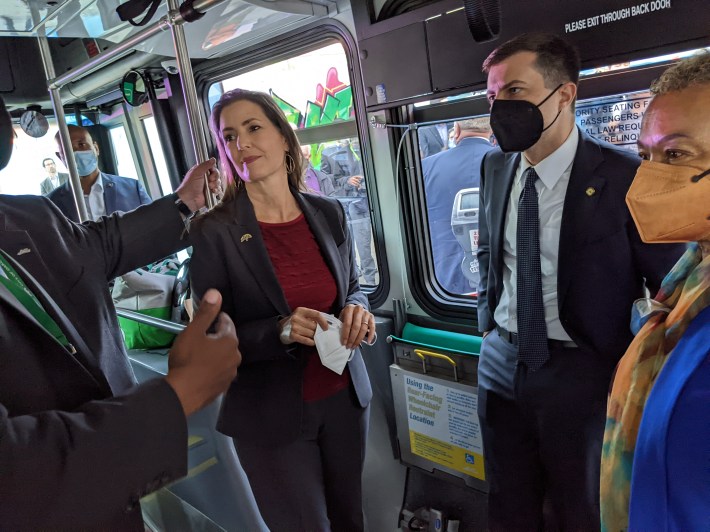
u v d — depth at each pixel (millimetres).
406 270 2508
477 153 2367
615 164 1396
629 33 1406
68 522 580
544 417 1563
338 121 2584
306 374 1686
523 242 1524
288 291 1666
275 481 1675
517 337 1618
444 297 2471
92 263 1160
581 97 1704
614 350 1442
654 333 865
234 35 2477
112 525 685
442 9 1797
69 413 627
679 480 723
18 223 1051
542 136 1425
